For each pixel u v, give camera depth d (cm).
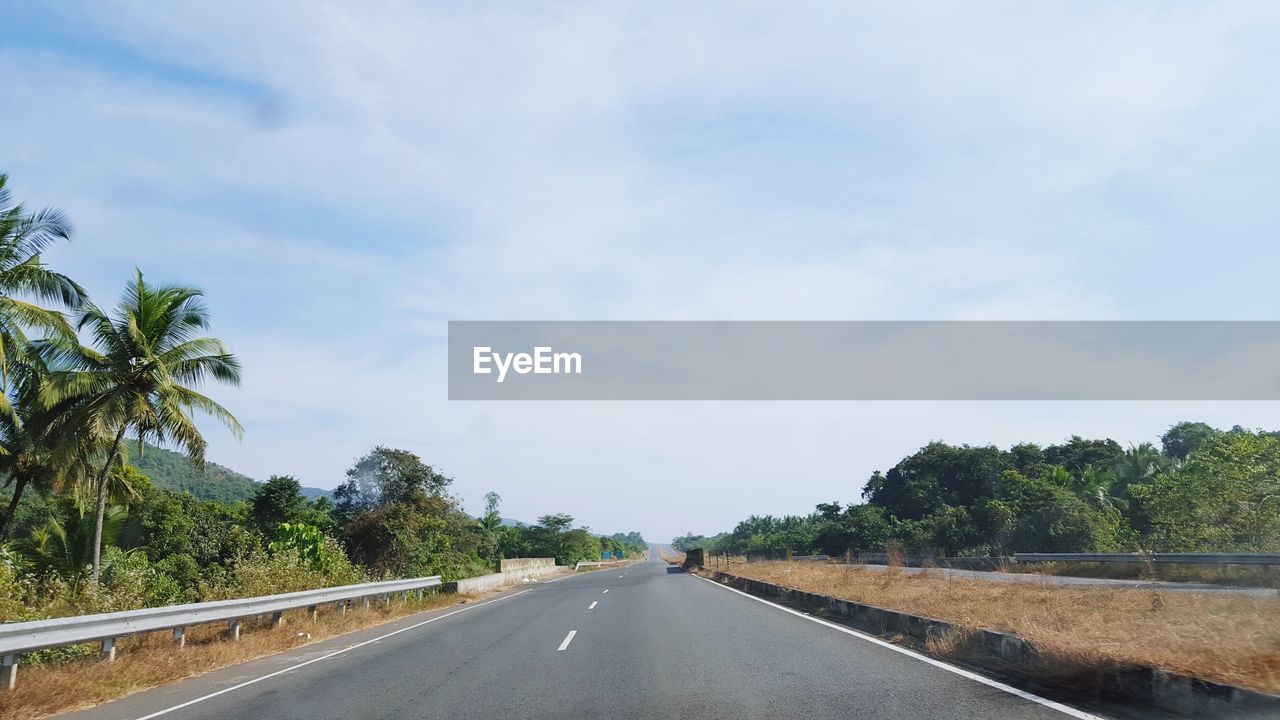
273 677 1098
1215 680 670
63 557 2478
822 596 1830
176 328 2248
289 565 2103
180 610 1266
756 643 1247
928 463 6744
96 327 2128
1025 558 3048
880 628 1387
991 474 6216
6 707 879
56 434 2180
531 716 757
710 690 851
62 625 998
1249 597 1319
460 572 3956
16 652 945
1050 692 766
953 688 805
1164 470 5097
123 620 1131
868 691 808
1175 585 1856
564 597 2677
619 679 945
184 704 912
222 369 2322
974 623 1120
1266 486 2661
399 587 2398
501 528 9744
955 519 4962
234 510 4872
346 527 3572
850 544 5953
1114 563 2469
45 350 2164
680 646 1239
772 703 770
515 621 1809
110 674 1052
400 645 1432
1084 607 1281
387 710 812
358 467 4319
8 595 1284
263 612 1545
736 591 2766
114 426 2116
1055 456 6450
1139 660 757
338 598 1931
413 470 4297
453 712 789
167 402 2214
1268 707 594
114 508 2778
